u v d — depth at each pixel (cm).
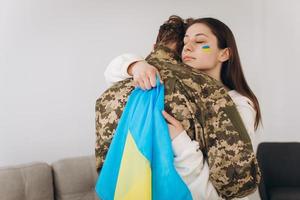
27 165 216
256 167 87
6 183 200
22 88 253
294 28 347
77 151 275
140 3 303
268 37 350
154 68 93
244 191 86
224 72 111
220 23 107
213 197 87
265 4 349
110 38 290
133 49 300
